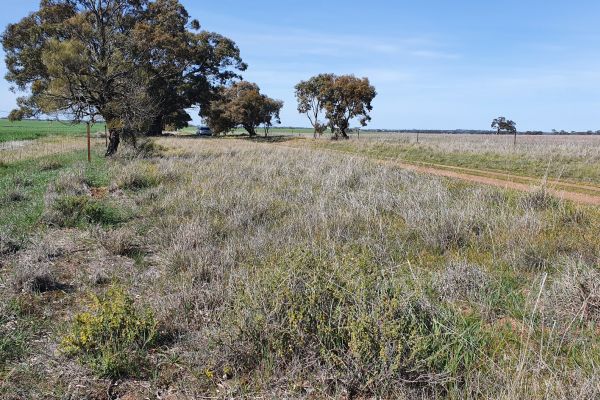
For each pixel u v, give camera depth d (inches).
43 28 936.9
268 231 298.8
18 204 401.1
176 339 169.0
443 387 133.9
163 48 1111.6
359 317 141.6
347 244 247.6
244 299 163.9
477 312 178.9
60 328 172.9
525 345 141.7
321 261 177.2
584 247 244.2
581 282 180.1
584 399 117.6
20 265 223.6
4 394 134.9
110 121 868.6
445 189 404.5
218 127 2664.9
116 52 910.4
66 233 312.8
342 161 695.7
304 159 756.6
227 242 274.7
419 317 153.0
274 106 2694.4
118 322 159.3
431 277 205.6
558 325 166.9
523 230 273.1
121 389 140.6
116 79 906.1
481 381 132.2
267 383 140.3
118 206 405.1
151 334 160.4
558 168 675.4
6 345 159.5
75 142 1440.7
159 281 222.2
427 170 690.2
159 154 906.1
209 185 478.3
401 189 439.5
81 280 225.6
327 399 133.2
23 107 936.3
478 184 493.4
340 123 2074.3
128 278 229.9
